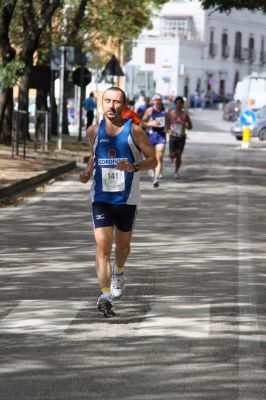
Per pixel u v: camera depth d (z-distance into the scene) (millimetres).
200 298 15266
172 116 37906
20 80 47594
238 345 12359
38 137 49062
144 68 155125
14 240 20984
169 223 24406
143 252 19734
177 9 159000
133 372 11055
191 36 159375
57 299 14992
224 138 84938
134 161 14219
